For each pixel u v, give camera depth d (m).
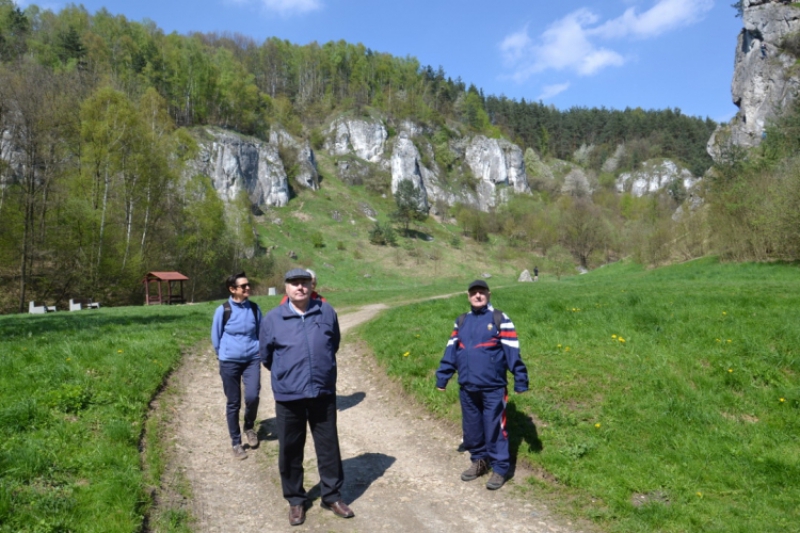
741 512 4.30
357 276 77.44
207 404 7.75
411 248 93.94
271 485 5.14
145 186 43.03
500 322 5.17
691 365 7.27
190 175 52.47
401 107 147.38
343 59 167.12
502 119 191.12
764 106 66.94
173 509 4.43
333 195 113.00
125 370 7.71
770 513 4.28
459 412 6.69
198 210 48.00
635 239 44.03
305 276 4.52
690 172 165.12
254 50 161.25
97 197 40.75
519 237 113.19
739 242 29.03
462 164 147.25
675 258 38.12
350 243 90.50
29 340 9.70
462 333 5.29
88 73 80.62
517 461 5.46
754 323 8.53
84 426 5.63
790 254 26.31
